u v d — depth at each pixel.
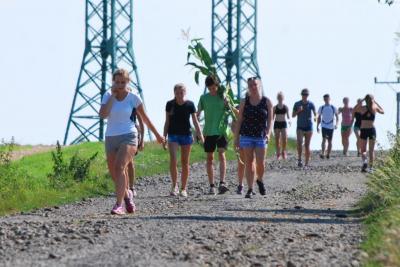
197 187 57.41
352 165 79.00
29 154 90.38
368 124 70.69
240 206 43.62
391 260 25.38
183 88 50.59
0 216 41.41
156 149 89.62
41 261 26.05
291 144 115.00
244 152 48.50
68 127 146.62
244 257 27.05
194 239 30.33
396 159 46.94
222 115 51.84
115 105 39.12
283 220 36.81
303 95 77.38
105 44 147.62
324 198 48.69
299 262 26.44
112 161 39.59
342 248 29.02
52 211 43.38
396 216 31.34
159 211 41.78
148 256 26.72
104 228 33.03
